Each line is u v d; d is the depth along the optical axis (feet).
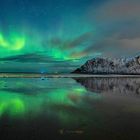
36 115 45.01
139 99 73.41
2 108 53.21
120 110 52.26
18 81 192.85
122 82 187.42
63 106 57.41
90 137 30.60
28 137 30.30
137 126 36.52
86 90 105.91
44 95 82.89
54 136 30.89
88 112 49.32
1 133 31.96
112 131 33.45
